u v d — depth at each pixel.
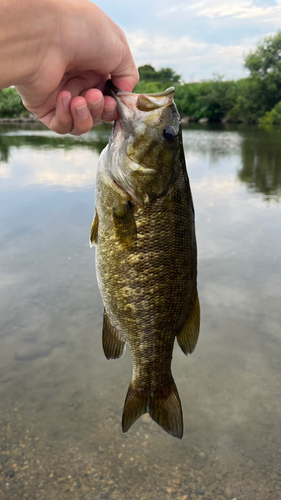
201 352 0.77
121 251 0.35
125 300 0.36
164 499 0.51
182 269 0.37
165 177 0.35
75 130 0.31
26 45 0.23
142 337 0.38
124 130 0.34
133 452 0.58
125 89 0.33
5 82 0.24
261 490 0.52
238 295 0.96
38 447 0.58
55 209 1.68
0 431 0.60
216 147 4.13
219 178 2.37
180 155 0.36
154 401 0.41
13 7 0.23
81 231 1.42
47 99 0.30
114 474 0.54
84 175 2.39
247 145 4.31
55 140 4.84
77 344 0.80
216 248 1.24
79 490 0.52
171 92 0.35
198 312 0.41
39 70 0.25
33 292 0.99
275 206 1.70
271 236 1.33
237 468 0.55
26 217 1.58
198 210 1.65
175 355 0.77
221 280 1.03
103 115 0.33
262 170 2.64
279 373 0.71
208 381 0.69
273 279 1.03
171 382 0.41
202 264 1.12
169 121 0.35
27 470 0.55
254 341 0.79
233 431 0.60
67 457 0.57
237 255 1.18
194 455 0.57
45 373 0.72
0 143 4.44
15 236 1.37
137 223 0.35
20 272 1.09
